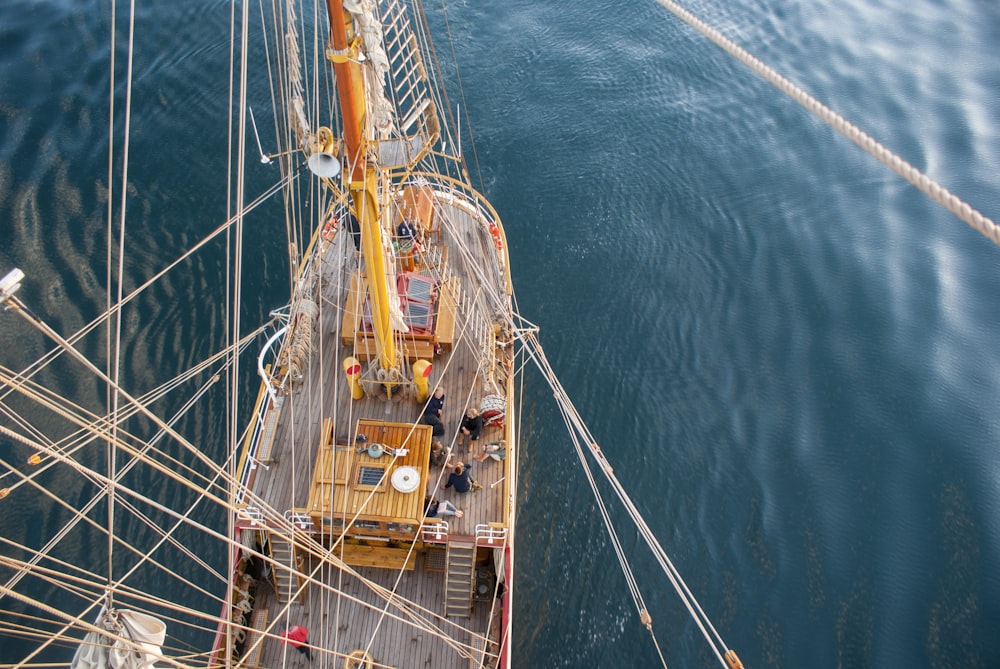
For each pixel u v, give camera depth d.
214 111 31.02
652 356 24.56
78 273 25.16
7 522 19.92
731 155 31.05
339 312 20.62
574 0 38.66
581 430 18.75
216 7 35.06
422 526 16.47
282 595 16.67
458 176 29.73
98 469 21.30
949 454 21.66
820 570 19.83
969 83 33.31
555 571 20.16
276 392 18.92
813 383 23.64
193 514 20.88
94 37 33.16
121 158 28.83
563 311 25.83
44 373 22.75
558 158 31.02
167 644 18.62
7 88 30.69
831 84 33.75
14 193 27.16
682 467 21.97
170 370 23.28
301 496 17.05
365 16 13.06
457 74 34.34
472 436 18.02
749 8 38.06
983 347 24.14
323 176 14.36
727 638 18.95
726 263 27.20
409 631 16.38
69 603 19.08
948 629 18.55
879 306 25.45
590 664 18.69
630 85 34.28
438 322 19.58
